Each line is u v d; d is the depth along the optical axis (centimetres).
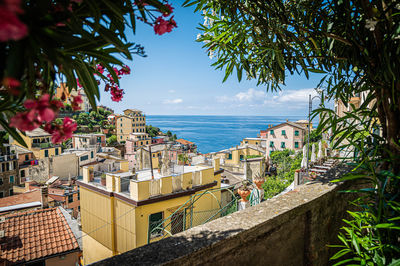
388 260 172
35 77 80
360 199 215
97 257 1341
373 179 176
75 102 96
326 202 239
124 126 10881
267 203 213
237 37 242
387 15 182
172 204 1214
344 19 205
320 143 1074
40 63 99
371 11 181
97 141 7456
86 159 5550
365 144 221
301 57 240
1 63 72
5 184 4684
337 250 265
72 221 1917
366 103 211
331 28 212
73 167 5278
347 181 269
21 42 71
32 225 1321
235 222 177
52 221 1373
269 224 181
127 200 1137
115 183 1241
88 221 1405
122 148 7531
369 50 198
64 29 99
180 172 1542
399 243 178
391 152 195
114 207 1235
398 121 194
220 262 154
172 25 123
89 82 120
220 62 272
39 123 74
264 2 226
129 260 131
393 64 179
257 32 245
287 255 206
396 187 179
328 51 225
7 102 102
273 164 3625
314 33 228
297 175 984
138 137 9200
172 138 13200
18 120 73
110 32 104
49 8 85
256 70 290
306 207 212
